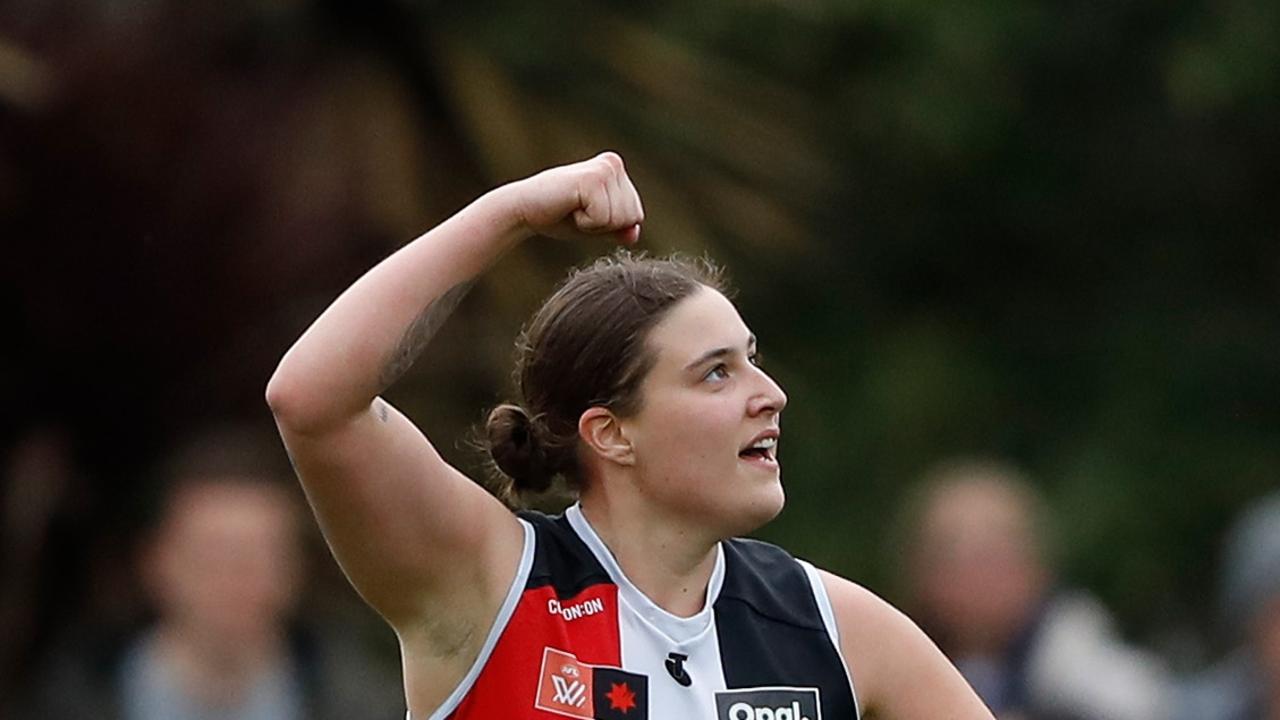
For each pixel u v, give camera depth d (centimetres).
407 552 1250
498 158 3259
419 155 3212
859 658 1320
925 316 4303
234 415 2927
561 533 1309
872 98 4012
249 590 2133
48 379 2909
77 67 2947
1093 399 4250
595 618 1283
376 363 1222
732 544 1348
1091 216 4381
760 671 1295
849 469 3997
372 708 2200
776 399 1302
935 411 4081
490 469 1419
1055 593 2481
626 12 3550
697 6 3631
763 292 3975
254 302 2947
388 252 3083
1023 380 4275
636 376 1297
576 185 1251
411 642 1277
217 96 3028
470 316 3166
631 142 3400
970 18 4006
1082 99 4294
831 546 3894
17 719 2509
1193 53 3988
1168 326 4312
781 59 3778
